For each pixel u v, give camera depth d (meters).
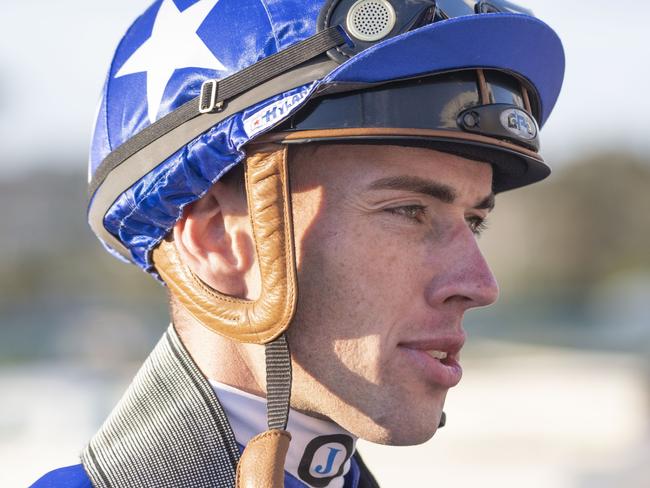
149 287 34.78
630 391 14.91
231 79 2.50
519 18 2.51
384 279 2.49
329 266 2.49
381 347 2.48
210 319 2.58
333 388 2.51
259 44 2.51
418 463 10.52
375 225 2.49
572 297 38.12
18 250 36.84
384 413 2.47
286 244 2.42
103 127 2.83
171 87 2.62
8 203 37.97
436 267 2.51
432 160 2.52
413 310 2.49
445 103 2.48
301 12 2.51
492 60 2.53
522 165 2.73
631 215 42.44
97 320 25.44
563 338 26.12
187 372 2.63
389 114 2.43
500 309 34.97
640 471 8.20
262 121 2.42
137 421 2.64
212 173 2.53
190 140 2.55
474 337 27.53
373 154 2.49
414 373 2.49
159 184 2.61
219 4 2.63
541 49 2.64
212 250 2.63
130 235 2.81
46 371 17.58
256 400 2.65
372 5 2.46
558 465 9.97
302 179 2.52
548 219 42.22
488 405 14.58
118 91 2.79
